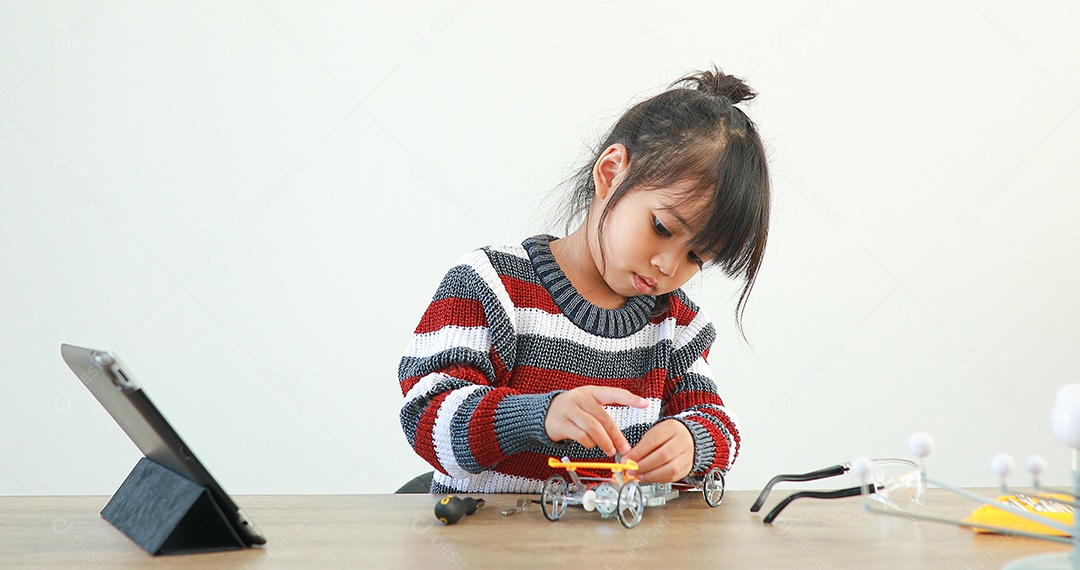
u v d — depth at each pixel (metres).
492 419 0.86
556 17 2.09
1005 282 2.20
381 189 2.04
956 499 0.89
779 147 2.14
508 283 1.10
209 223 1.98
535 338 1.09
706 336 1.20
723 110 1.04
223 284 1.98
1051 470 2.19
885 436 2.15
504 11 2.08
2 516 0.76
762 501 0.81
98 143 1.95
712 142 0.99
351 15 2.03
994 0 2.21
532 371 1.08
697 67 2.12
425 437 0.93
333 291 2.02
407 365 1.06
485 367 1.02
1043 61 2.22
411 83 2.05
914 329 2.17
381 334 2.03
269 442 1.99
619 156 1.06
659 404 1.14
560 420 0.81
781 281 2.13
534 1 2.08
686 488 0.95
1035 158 2.21
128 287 1.95
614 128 1.14
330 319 2.01
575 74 2.09
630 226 1.00
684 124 1.02
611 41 2.11
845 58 2.17
